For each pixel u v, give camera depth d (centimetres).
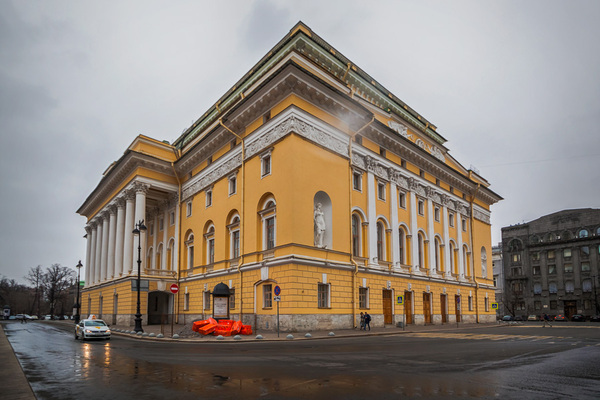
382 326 3183
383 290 3300
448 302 4150
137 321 2828
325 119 3017
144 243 4022
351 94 3328
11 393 829
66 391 859
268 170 2975
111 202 4584
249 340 2145
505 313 9069
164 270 3997
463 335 2508
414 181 3903
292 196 2661
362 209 3231
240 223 3131
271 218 2914
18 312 12256
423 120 4603
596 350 1577
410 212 3784
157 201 4591
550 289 8600
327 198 2925
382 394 792
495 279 9544
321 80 2831
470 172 5072
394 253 3466
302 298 2586
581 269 8281
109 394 825
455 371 1056
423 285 3781
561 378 952
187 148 4303
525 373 1023
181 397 788
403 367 1127
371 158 3375
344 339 2195
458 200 4678
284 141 2791
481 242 5062
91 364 1262
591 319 7400
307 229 2717
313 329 2614
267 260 2786
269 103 3000
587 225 8362
